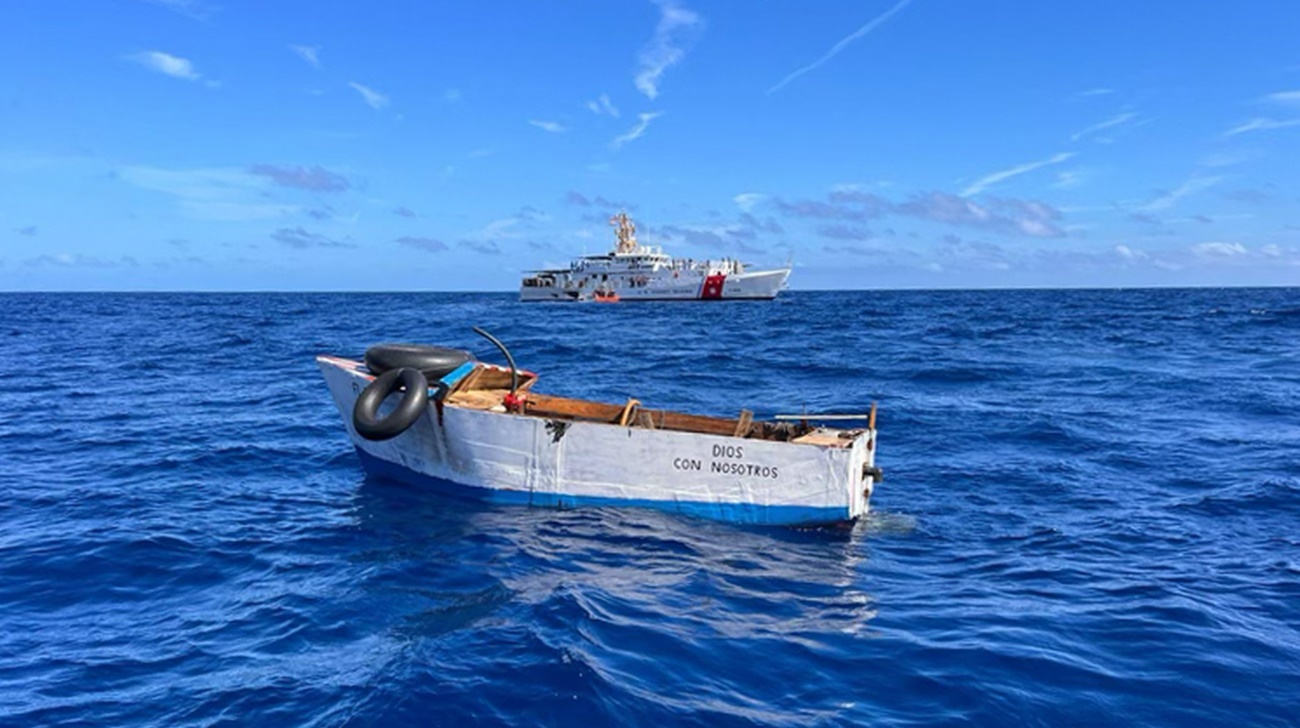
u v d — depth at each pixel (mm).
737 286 86875
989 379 24078
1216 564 8398
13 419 17516
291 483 11930
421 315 67312
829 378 24125
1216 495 11195
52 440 15203
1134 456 13781
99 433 15883
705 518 9719
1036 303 95062
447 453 10617
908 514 10445
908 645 6355
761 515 9547
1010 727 5113
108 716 5316
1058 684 5691
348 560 8422
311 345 36031
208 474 12531
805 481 9359
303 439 15266
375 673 5785
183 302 117375
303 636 6543
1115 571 8242
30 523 9844
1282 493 11125
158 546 8898
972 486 11906
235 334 43469
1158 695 5535
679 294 89062
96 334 44438
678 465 9680
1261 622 6793
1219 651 6211
